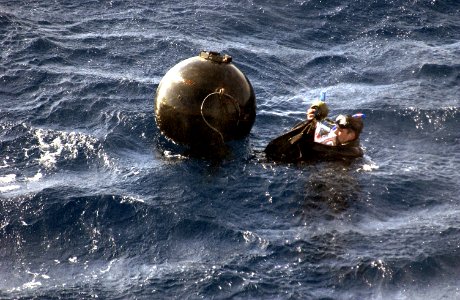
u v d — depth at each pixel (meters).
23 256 24.47
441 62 40.69
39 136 31.25
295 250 24.75
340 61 40.88
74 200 26.77
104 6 44.97
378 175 29.55
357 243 25.20
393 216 27.09
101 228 25.73
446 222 26.53
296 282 23.31
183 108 30.16
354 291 23.06
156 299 22.59
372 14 46.69
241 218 26.55
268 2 47.25
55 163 29.52
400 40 43.88
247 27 44.22
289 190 28.25
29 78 35.94
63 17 43.00
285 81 38.31
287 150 30.73
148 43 40.69
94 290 22.91
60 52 38.78
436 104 35.72
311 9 46.84
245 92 30.61
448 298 22.94
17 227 25.56
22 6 43.66
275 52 41.41
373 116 34.50
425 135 33.34
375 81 38.91
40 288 23.02
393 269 23.91
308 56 41.31
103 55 39.06
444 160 31.30
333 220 26.59
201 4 46.41
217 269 23.78
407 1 48.25
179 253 24.72
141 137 31.62
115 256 24.56
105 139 31.12
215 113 30.14
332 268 23.92
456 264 24.33
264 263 24.14
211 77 30.28
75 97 34.41
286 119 34.03
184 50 40.25
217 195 27.77
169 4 46.00
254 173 29.27
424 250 24.84
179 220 26.16
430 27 45.62
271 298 22.69
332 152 30.81
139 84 35.94
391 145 32.31
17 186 27.81
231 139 30.91
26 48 38.75
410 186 28.92
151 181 28.41
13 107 33.44
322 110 30.56
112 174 28.91
